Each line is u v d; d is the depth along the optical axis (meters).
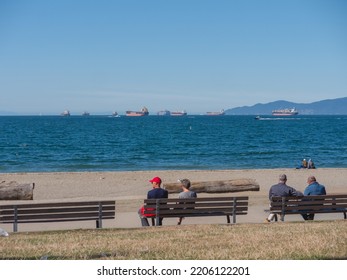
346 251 10.81
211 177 39.00
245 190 29.02
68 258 10.52
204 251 11.07
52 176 39.31
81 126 178.12
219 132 131.88
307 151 72.25
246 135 116.75
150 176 39.31
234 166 52.66
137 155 65.94
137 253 10.98
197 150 73.75
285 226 15.48
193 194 16.84
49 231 15.33
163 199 16.20
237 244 12.02
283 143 89.56
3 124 199.38
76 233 14.76
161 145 84.12
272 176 39.62
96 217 16.06
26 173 41.59
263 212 20.47
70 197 28.75
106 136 112.12
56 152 70.56
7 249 11.80
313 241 11.97
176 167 51.44
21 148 77.44
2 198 26.50
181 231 14.75
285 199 17.14
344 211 17.55
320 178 38.94
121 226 17.53
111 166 52.66
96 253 11.06
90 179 37.28
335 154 68.00
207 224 16.50
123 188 32.62
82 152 70.69
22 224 18.16
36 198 28.19
